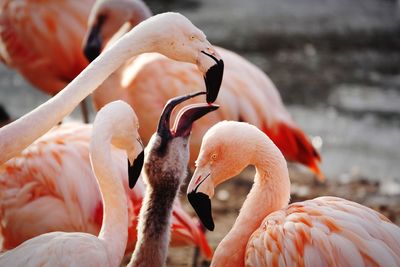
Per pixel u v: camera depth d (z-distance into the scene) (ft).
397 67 74.23
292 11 99.25
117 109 20.94
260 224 21.40
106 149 20.81
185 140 21.06
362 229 19.30
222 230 37.29
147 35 23.15
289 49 79.15
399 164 49.83
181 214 26.11
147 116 33.50
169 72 33.53
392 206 41.73
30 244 19.99
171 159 20.79
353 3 106.83
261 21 91.76
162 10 94.58
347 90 65.82
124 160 26.43
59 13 41.70
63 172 26.00
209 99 23.72
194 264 32.81
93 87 22.66
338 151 51.78
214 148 21.09
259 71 35.78
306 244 19.48
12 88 63.52
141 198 25.86
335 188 44.86
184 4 98.99
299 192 43.57
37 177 26.13
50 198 26.00
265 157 21.40
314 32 87.61
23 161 26.45
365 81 68.85
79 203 25.76
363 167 49.11
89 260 19.75
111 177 20.93
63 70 42.50
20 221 26.35
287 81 67.77
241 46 79.25
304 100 62.59
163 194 20.90
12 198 26.35
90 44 36.63
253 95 34.24
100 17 37.14
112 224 20.94
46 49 41.91
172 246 26.55
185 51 23.43
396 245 19.30
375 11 102.22
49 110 21.94
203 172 21.11
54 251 19.58
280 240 19.85
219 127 21.35
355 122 57.57
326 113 59.47
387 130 56.08
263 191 21.57
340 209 20.06
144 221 21.04
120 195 21.06
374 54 79.15
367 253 18.95
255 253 20.21
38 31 41.68
